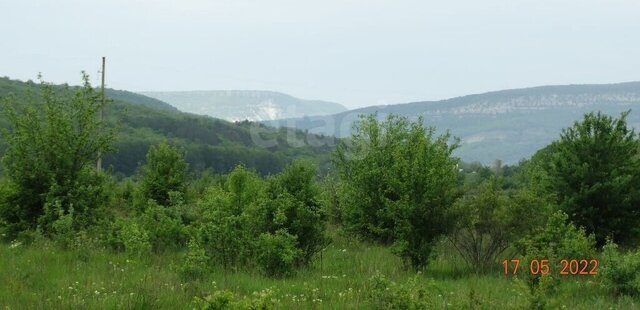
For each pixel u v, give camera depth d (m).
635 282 10.77
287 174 14.23
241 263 12.54
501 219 13.39
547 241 13.29
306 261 13.64
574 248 12.86
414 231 13.65
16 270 10.77
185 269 10.75
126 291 9.37
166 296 8.92
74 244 13.72
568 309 9.45
